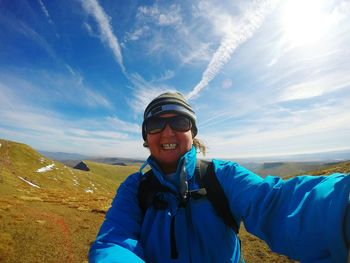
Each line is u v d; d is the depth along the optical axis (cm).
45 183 1983
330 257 27
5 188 1012
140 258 41
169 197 48
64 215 553
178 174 49
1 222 420
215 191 46
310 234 28
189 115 55
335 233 25
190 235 45
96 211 634
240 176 45
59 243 363
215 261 44
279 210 34
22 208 568
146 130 56
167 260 44
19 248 330
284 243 31
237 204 42
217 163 51
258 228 35
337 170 1228
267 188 38
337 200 26
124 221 48
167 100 55
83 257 325
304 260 29
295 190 34
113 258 39
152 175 53
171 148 53
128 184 56
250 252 304
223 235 45
